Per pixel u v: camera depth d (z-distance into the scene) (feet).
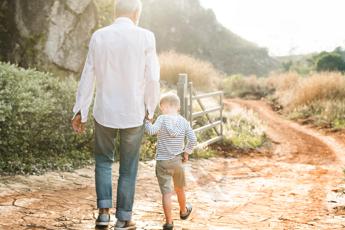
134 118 14.06
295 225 17.33
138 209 18.95
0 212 17.01
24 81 27.61
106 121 14.03
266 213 19.51
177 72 68.23
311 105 67.62
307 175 30.35
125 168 14.42
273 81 104.78
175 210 19.16
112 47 13.87
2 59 39.68
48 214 17.07
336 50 182.29
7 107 25.23
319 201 22.16
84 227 15.48
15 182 22.03
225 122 49.80
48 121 28.09
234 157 38.50
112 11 43.45
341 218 18.62
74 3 40.32
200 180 27.20
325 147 45.37
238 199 22.45
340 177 29.60
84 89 14.03
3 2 40.60
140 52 13.97
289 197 23.11
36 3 39.37
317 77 72.84
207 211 19.57
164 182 15.42
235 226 16.93
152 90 14.01
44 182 22.63
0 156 25.49
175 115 15.56
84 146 30.27
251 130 49.49
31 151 27.76
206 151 37.60
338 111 60.95
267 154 41.34
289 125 60.03
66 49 40.06
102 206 14.29
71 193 20.85
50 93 28.73
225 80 108.58
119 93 14.01
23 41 38.99
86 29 41.19
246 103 84.69
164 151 15.37
